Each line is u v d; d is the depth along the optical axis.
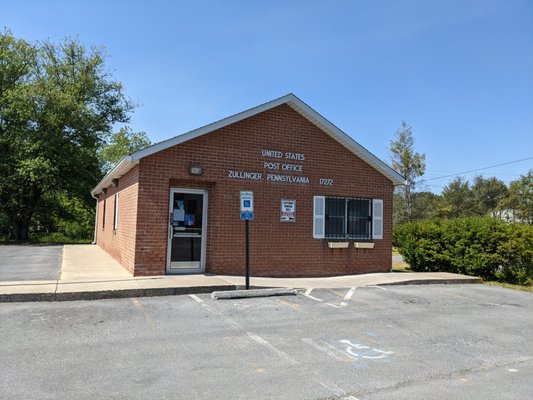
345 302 8.80
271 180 11.82
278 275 11.74
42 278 9.55
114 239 14.43
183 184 10.92
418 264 15.34
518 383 4.71
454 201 56.06
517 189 44.28
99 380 4.40
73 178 27.00
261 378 4.60
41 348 5.32
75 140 27.47
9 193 25.83
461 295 10.35
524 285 12.97
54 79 27.53
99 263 12.91
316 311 7.88
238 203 11.35
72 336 5.85
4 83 26.91
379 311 8.09
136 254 10.18
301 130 12.34
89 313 7.09
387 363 5.25
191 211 11.03
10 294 7.62
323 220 12.48
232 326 6.64
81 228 38.84
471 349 5.97
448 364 5.30
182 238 10.87
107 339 5.78
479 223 14.09
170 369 4.78
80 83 27.59
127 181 12.17
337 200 12.89
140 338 5.87
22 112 24.77
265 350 5.55
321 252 12.40
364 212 13.28
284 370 4.87
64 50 28.08
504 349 6.02
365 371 4.94
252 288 9.47
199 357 5.21
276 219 11.82
